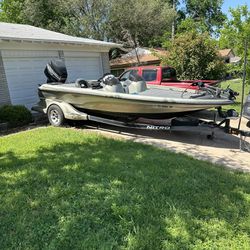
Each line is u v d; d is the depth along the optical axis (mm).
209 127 6316
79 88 7520
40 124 9008
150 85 8484
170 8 30719
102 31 26641
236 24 10094
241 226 2994
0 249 2688
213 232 2885
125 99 6754
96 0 25578
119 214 3164
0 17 28078
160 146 6254
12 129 8445
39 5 26516
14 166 4812
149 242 2711
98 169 4523
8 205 3447
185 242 2734
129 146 5988
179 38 13945
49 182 4043
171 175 4309
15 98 9828
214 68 13266
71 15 26922
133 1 27188
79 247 2680
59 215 3195
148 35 29109
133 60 26016
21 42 9562
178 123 6527
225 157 5629
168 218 3104
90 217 3135
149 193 3674
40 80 10719
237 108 10469
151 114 6883
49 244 2730
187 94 6848
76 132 7227
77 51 12422
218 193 3750
